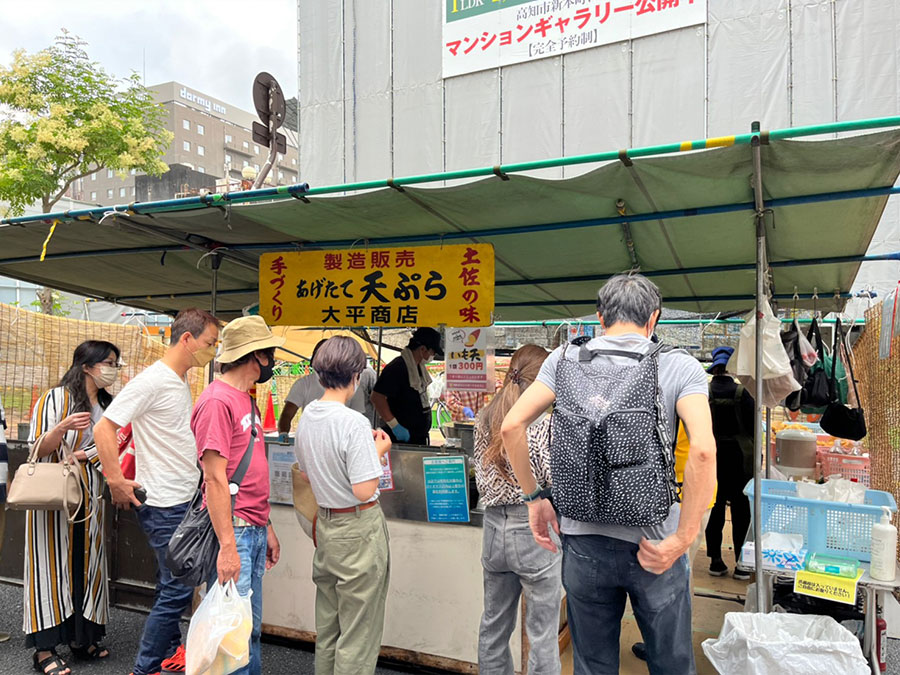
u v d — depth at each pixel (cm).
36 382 577
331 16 1349
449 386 454
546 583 260
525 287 557
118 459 286
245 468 267
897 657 371
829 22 948
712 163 250
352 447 260
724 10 1005
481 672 274
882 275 998
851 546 300
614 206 313
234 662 244
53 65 1123
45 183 1080
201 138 5553
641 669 348
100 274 525
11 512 463
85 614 346
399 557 346
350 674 264
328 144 1346
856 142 224
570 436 186
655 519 178
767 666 223
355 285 400
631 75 1067
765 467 495
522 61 1156
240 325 268
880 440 482
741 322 793
